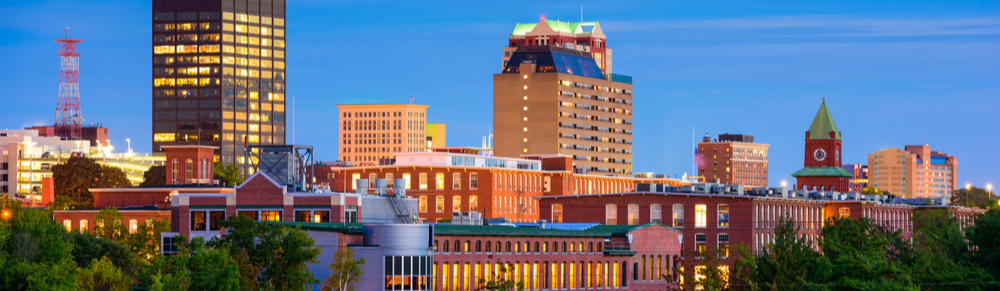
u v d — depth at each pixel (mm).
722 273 171375
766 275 161750
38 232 171750
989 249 172250
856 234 167125
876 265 155250
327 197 190250
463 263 171375
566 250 183250
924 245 184750
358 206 195125
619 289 190750
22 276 152250
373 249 163500
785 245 167250
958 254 173625
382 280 162750
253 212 191500
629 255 191875
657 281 195375
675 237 199125
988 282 157000
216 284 147375
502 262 174875
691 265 177625
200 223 191250
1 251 162125
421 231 165500
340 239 164125
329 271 163750
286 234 160125
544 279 180000
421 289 164625
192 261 149375
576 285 184000
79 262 181125
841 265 156625
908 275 154250
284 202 190875
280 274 155875
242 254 155500
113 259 184625
